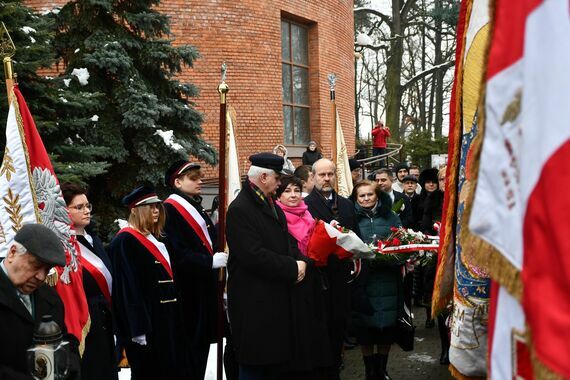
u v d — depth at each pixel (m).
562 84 1.44
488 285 2.79
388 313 5.88
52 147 8.52
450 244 3.03
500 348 1.74
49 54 8.31
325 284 5.17
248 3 15.37
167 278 5.20
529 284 1.50
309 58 17.86
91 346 4.33
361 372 6.59
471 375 2.88
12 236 4.04
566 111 1.43
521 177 1.55
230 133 6.44
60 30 9.76
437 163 22.03
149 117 9.42
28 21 8.20
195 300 5.74
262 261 4.55
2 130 7.66
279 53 16.05
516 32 1.65
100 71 9.60
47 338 2.96
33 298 3.29
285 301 4.67
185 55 10.10
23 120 4.23
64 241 4.16
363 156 20.41
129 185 9.62
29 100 8.24
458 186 2.98
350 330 5.98
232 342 5.04
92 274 4.54
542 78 1.49
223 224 5.49
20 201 4.08
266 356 4.57
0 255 4.00
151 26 9.92
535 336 1.46
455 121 2.99
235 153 6.46
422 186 9.41
